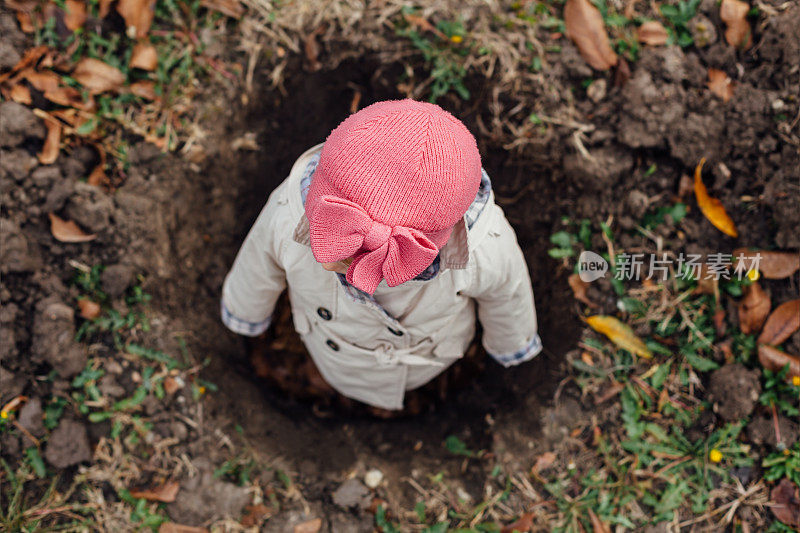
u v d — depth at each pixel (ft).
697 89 7.32
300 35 7.79
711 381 7.07
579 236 7.53
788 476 6.76
